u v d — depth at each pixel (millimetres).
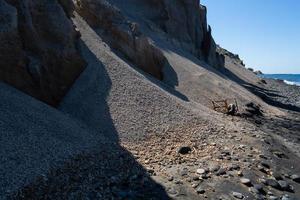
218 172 17672
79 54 26781
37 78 21703
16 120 17281
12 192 12719
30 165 14562
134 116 23688
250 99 44938
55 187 13938
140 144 20844
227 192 16000
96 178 15516
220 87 42375
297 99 66188
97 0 36062
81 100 23672
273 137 27250
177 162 18641
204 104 36375
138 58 35969
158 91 28422
